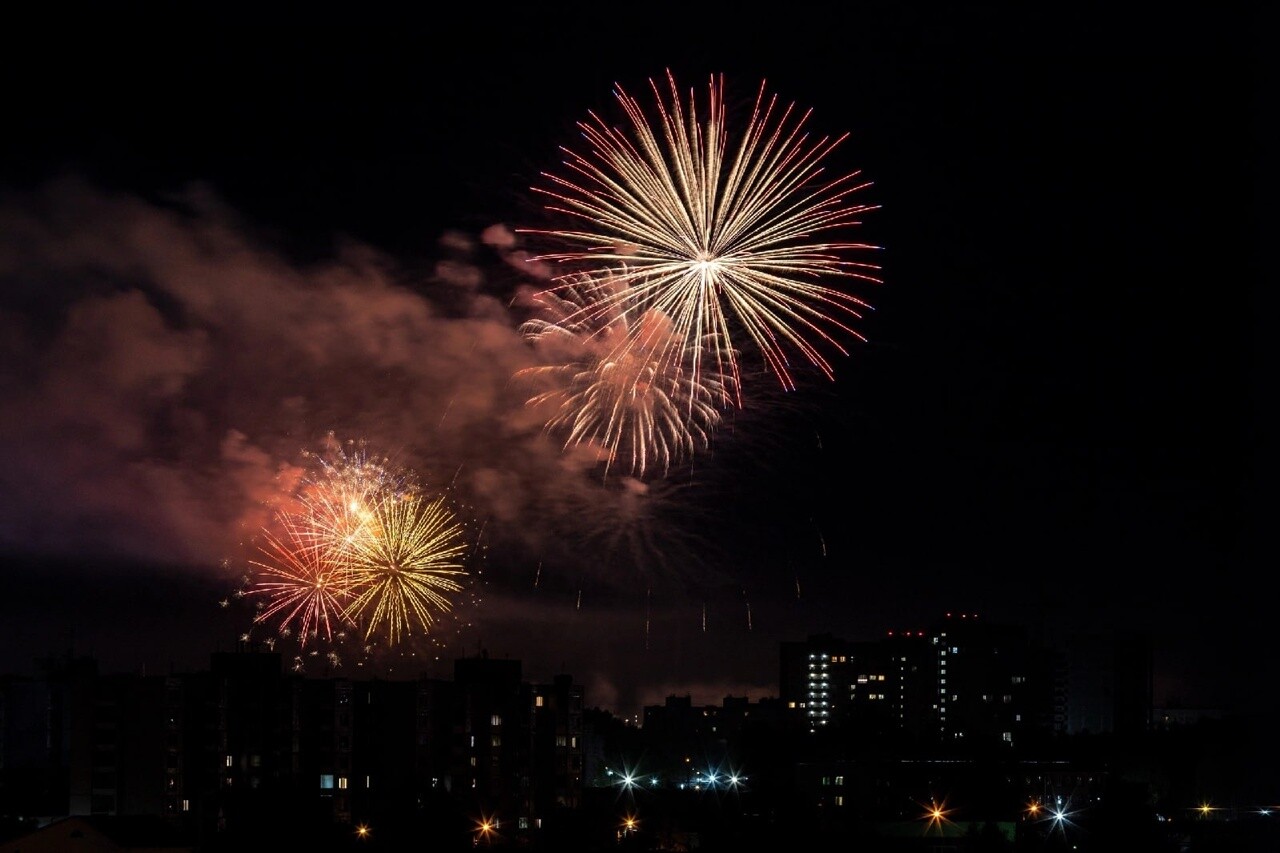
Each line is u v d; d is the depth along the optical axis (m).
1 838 153.12
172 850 145.75
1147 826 158.62
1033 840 162.12
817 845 158.38
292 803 159.25
